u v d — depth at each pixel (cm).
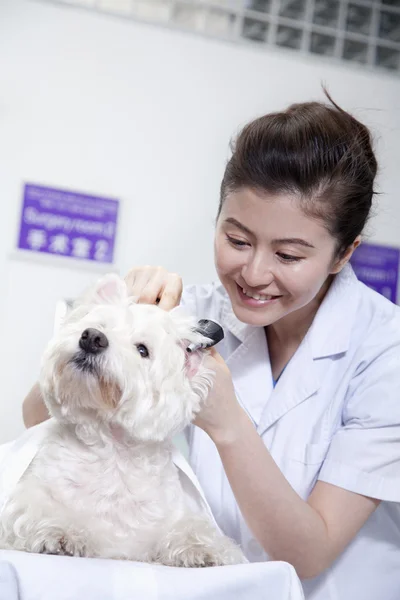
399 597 125
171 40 236
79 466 107
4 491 104
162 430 106
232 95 241
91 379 101
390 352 127
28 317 223
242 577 81
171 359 105
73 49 229
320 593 121
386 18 258
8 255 222
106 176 230
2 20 224
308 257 111
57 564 75
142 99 233
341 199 112
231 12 243
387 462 115
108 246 230
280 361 138
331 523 111
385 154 252
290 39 251
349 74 252
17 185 224
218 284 149
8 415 220
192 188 237
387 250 250
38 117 226
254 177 108
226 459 105
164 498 110
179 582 78
